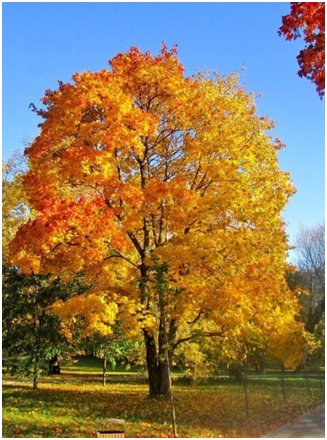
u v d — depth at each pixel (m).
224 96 14.35
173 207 12.24
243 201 12.05
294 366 12.09
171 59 14.35
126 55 14.28
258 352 12.48
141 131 12.62
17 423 10.59
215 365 12.96
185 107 13.89
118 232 12.25
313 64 8.48
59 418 11.62
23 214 18.16
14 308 16.69
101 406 13.77
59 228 11.16
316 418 10.33
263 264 12.45
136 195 12.34
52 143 13.12
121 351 22.27
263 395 11.90
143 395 16.25
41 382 22.83
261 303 12.20
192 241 11.56
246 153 13.12
